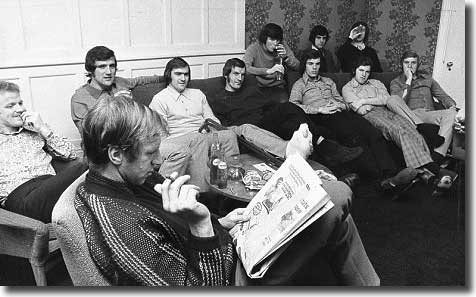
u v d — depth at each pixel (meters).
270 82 3.86
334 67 4.52
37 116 2.28
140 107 1.02
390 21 4.74
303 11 4.61
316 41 4.28
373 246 2.41
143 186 1.15
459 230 2.62
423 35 4.42
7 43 3.12
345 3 4.89
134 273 0.91
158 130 1.04
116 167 1.01
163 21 3.76
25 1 3.12
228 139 2.83
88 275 0.98
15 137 2.21
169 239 1.01
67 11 3.31
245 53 3.93
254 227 1.06
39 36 3.24
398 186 2.98
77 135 3.56
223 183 2.26
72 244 0.98
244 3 4.17
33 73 3.25
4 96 2.11
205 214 0.97
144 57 3.71
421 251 2.37
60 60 3.34
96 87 2.87
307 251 0.99
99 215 0.94
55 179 2.01
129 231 0.92
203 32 4.00
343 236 1.04
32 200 1.93
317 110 3.53
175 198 0.94
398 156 3.34
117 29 3.57
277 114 3.28
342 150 3.07
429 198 3.09
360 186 3.25
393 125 3.28
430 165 3.11
